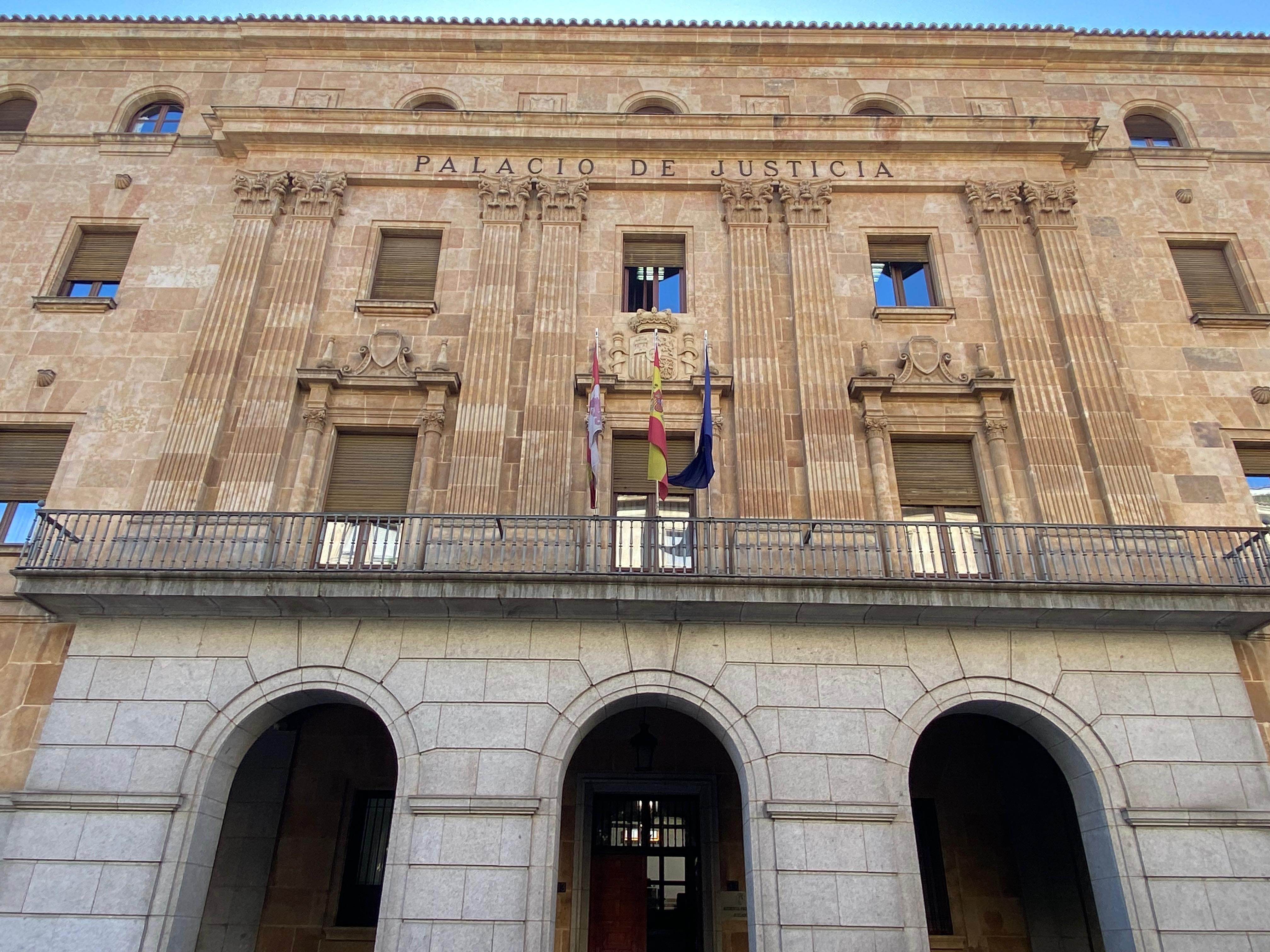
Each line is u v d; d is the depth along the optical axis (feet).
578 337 45.98
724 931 38.14
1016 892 40.24
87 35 55.57
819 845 31.73
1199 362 45.96
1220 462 43.14
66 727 33.60
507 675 34.47
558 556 38.75
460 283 47.67
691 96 54.34
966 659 35.22
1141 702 34.63
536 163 51.03
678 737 41.65
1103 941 33.32
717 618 35.14
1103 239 49.75
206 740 33.47
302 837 39.81
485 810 31.99
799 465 42.57
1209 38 56.24
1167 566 37.91
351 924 38.86
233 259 47.06
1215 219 50.93
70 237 49.14
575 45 55.36
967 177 50.85
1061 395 43.96
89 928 30.40
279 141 51.13
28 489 42.24
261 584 34.01
